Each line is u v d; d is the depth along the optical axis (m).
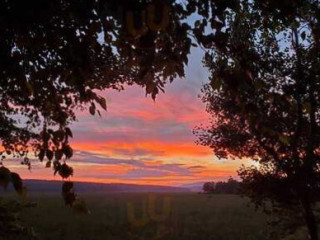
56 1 2.88
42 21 2.93
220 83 3.52
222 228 35.19
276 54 11.17
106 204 51.19
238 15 4.03
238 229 34.41
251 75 3.44
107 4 2.82
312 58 11.01
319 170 12.55
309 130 11.75
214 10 3.32
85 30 3.35
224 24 3.39
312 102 11.49
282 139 3.80
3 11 2.71
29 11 2.75
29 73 3.57
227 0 3.25
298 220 13.81
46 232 31.80
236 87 3.45
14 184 2.31
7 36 2.88
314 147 12.12
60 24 3.22
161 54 3.45
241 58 3.49
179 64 3.51
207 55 3.46
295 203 13.30
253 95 3.58
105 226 36.19
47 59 3.54
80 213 3.10
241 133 13.15
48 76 3.61
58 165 3.13
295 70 11.22
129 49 3.46
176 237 32.12
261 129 3.69
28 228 9.53
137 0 2.56
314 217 13.17
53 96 3.65
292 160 12.42
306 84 11.22
